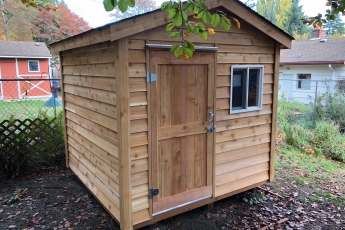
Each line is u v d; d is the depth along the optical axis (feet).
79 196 13.20
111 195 10.32
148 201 9.89
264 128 12.94
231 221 11.30
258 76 12.34
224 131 11.53
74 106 13.48
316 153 20.76
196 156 10.91
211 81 10.77
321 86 36.42
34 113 32.40
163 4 6.95
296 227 11.03
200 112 10.71
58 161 17.11
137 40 8.85
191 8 7.17
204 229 10.66
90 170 12.23
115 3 6.45
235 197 13.39
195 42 10.10
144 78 9.16
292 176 16.47
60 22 65.57
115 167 9.77
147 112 9.39
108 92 9.68
